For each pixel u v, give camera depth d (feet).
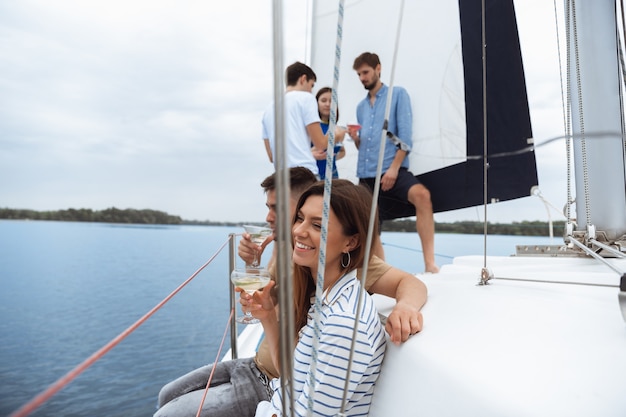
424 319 3.57
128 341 46.47
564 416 2.12
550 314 3.03
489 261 5.73
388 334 3.46
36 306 85.05
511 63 8.24
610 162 4.69
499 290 3.85
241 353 7.94
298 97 8.95
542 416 2.14
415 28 10.07
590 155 4.74
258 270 4.21
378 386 3.43
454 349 2.89
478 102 9.36
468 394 2.46
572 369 2.35
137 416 28.25
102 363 39.73
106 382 34.88
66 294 93.91
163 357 40.40
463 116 9.57
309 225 3.57
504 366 2.52
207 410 4.89
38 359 54.49
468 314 3.31
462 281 4.72
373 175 10.63
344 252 3.59
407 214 10.64
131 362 39.27
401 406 3.01
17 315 78.89
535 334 2.76
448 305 3.67
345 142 11.79
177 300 68.18
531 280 4.24
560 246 5.71
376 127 10.53
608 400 2.15
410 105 10.18
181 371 36.22
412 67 10.10
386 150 10.42
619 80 4.48
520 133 8.26
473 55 9.25
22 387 44.73
